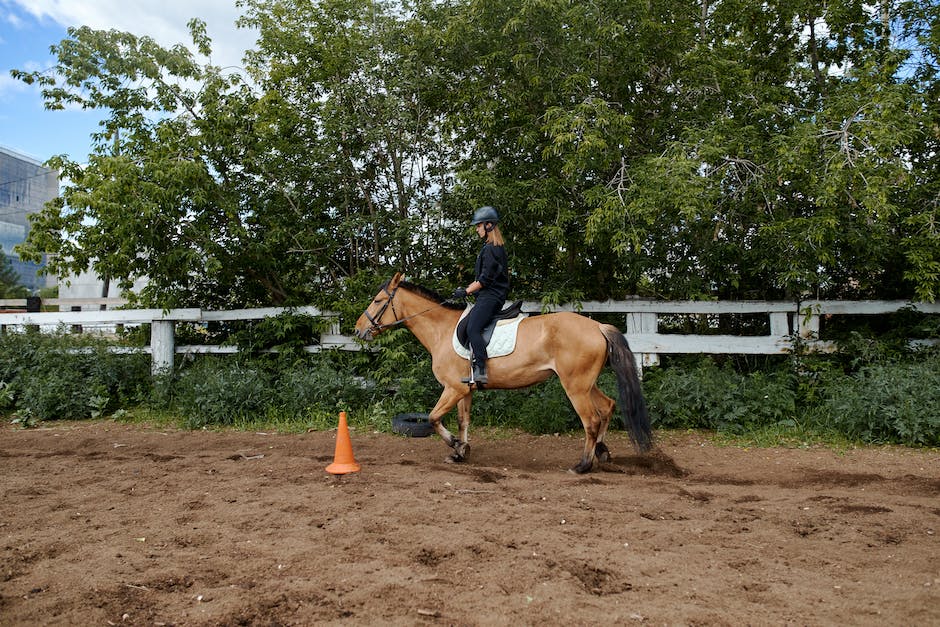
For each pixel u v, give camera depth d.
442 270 10.12
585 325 5.96
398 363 9.13
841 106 7.55
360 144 10.20
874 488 5.38
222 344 10.10
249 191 10.05
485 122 8.74
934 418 6.85
